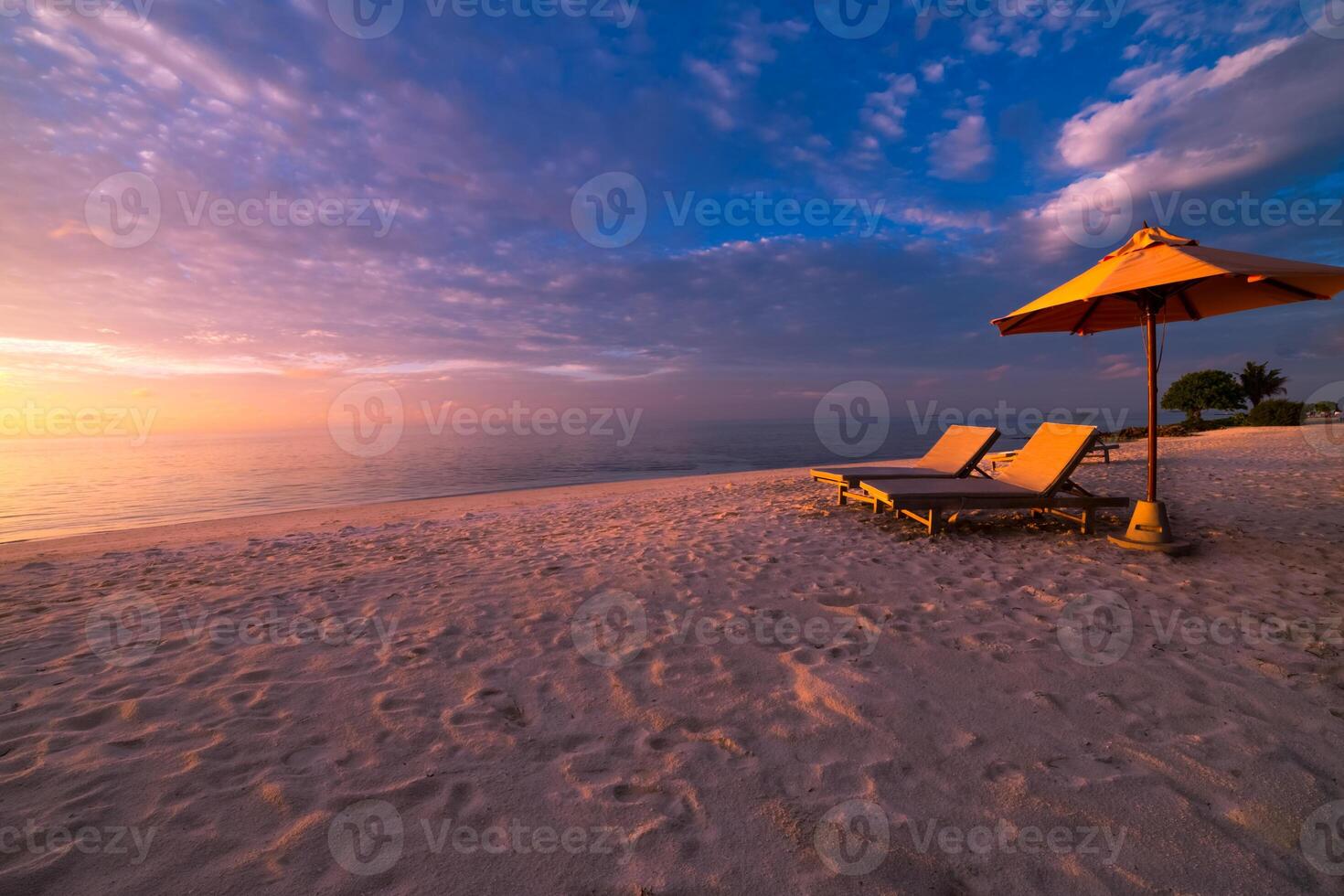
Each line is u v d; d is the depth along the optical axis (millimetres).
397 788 2037
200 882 1613
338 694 2732
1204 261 3869
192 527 9133
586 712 2545
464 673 2941
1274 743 2152
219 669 3027
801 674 2832
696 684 2771
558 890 1598
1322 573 3938
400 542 6488
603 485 14133
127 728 2449
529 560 5207
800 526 6090
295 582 4746
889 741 2264
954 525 5773
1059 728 2311
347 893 1581
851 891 1575
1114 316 5703
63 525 11117
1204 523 5453
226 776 2105
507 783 2068
